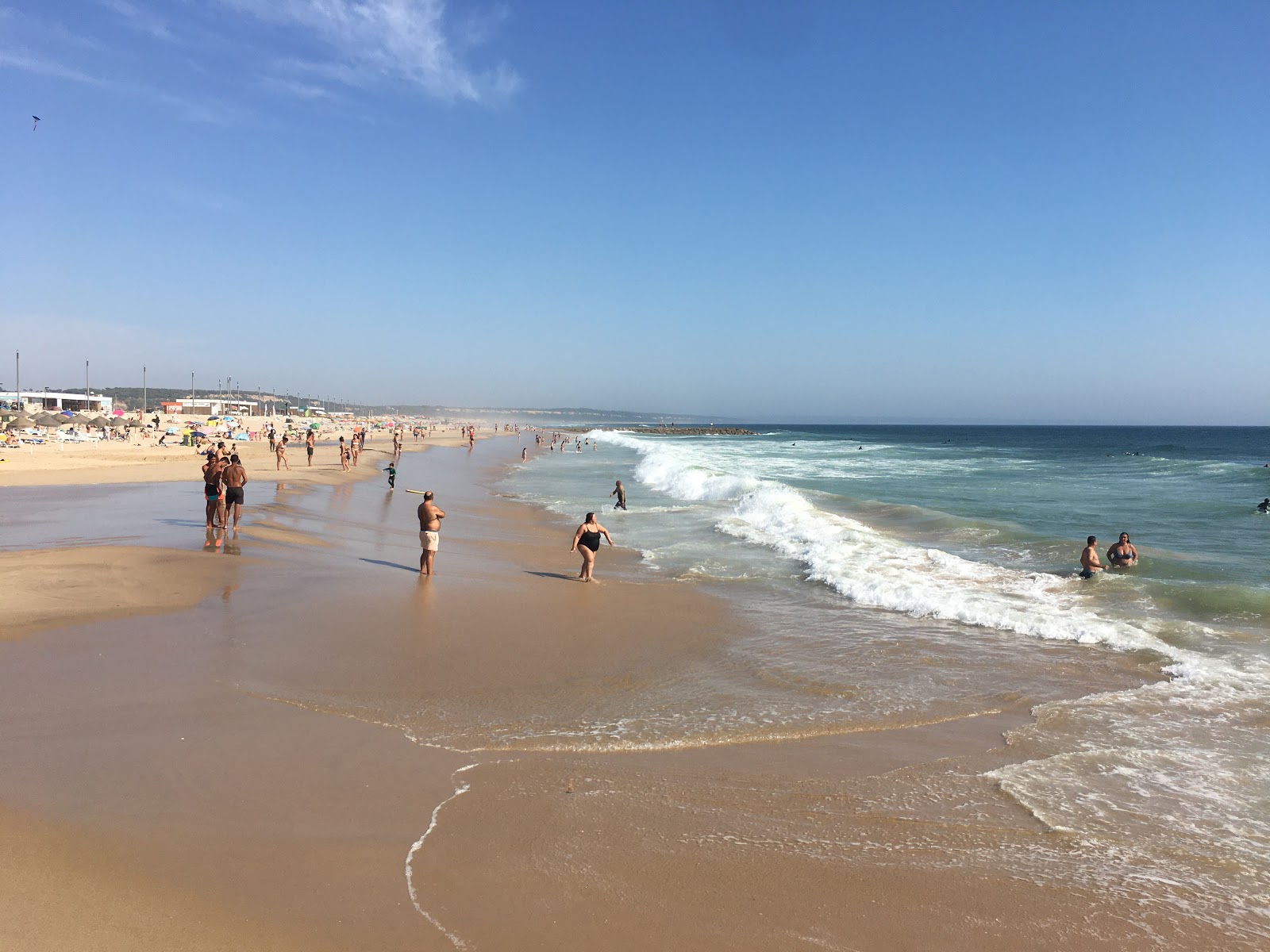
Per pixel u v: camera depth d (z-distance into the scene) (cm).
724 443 9556
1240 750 667
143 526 1758
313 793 538
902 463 5316
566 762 613
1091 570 1366
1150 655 938
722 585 1355
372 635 959
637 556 1645
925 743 679
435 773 584
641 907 423
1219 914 434
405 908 411
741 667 886
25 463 3619
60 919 385
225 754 599
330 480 3212
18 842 455
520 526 2122
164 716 671
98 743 609
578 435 12912
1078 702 784
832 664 903
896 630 1060
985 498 2891
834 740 680
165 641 891
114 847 455
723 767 613
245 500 2316
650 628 1048
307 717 686
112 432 6831
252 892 418
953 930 414
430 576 1333
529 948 384
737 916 419
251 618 1005
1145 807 561
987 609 1134
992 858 487
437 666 851
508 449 7462
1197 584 1283
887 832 516
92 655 831
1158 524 2159
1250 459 6162
